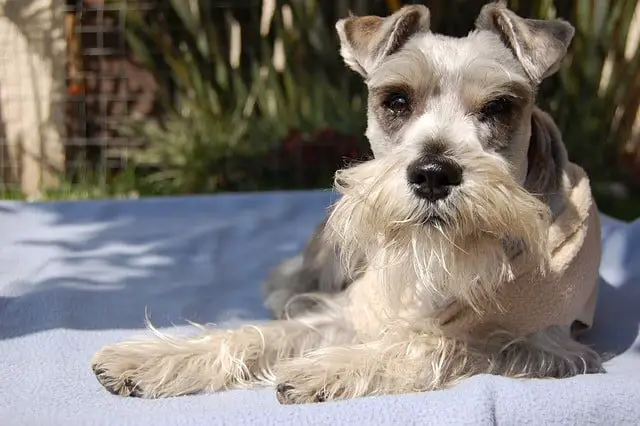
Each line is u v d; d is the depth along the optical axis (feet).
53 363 2.18
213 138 5.03
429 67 2.14
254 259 3.10
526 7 4.62
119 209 3.59
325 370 1.93
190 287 2.81
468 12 4.73
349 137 4.84
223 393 2.00
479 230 1.95
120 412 1.85
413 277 2.03
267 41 5.17
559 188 2.18
